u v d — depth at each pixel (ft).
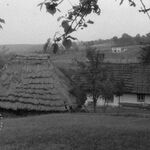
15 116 72.43
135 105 101.76
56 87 75.36
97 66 72.84
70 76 87.45
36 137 36.52
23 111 72.54
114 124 46.57
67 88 79.36
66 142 34.47
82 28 17.48
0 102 73.72
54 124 45.52
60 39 16.92
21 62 83.15
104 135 36.52
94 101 75.72
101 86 72.59
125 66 123.95
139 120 52.75
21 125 45.39
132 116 61.72
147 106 99.14
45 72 79.15
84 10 17.56
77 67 76.02
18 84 76.54
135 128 41.19
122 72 120.98
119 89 81.51
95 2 17.74
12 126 44.45
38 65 81.41
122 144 33.53
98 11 17.97
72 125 43.70
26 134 38.04
